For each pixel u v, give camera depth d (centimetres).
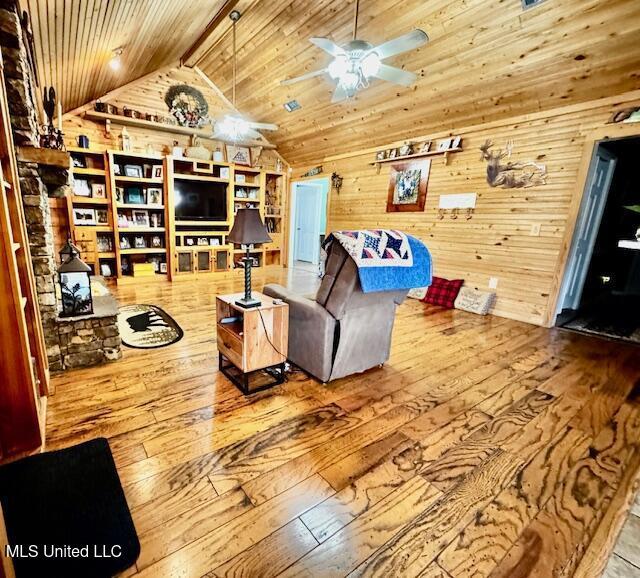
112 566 107
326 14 339
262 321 211
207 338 303
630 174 498
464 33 311
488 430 188
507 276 413
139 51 379
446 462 162
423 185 488
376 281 202
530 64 318
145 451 160
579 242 429
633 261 570
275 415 194
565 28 277
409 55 354
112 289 472
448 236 468
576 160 348
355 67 255
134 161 524
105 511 127
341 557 114
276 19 371
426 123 452
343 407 206
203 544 116
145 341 290
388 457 164
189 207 546
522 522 130
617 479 154
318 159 651
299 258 844
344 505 135
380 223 557
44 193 237
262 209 656
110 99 491
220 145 607
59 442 164
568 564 114
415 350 302
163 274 548
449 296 452
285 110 542
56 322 226
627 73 293
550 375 258
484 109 393
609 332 365
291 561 112
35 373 190
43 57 274
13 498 130
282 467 154
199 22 387
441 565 113
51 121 255
